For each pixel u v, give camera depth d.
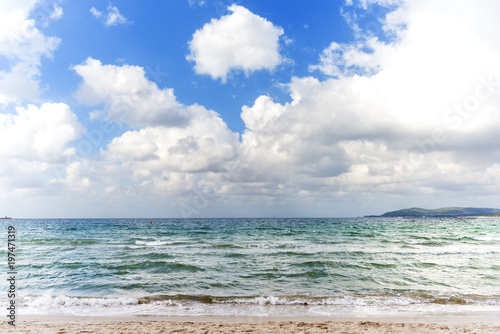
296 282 13.27
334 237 39.38
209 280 13.67
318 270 15.72
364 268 16.25
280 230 57.44
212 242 32.44
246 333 6.79
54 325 7.50
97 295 11.31
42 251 24.44
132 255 21.61
